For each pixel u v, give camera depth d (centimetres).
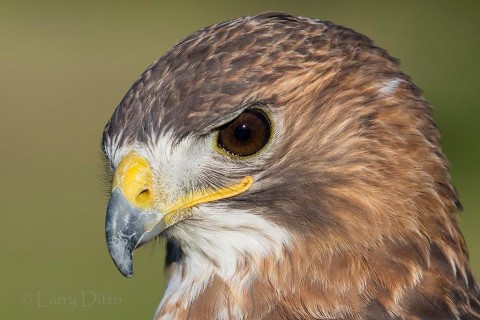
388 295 1038
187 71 1027
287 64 1025
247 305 1066
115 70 4109
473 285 1085
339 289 1045
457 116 3241
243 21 1056
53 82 4016
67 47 4347
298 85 1028
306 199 1049
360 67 1050
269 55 1025
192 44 1044
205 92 1016
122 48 4328
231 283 1076
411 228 1040
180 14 4594
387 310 1036
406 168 1041
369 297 1039
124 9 4703
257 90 1016
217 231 1066
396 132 1044
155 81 1041
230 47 1027
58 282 2519
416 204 1042
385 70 1058
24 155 3450
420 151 1048
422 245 1043
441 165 1062
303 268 1055
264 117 1030
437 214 1054
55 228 2950
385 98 1048
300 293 1055
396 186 1039
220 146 1040
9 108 3791
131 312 2327
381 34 3981
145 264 2498
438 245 1054
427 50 3809
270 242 1062
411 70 3656
